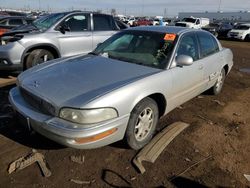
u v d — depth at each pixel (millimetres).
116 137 2988
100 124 2768
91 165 3047
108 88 2963
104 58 3967
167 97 3625
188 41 4234
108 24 7566
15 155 3162
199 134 3908
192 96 4473
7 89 5445
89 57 4082
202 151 3463
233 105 5242
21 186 2686
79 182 2775
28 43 6078
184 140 3699
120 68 3537
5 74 6660
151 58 3814
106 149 3357
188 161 3225
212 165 3180
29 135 3586
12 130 3717
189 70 4027
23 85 3248
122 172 2963
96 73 3352
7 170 2902
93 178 2844
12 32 6238
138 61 3805
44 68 3680
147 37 4164
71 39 6727
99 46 4551
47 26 6605
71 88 2988
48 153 3227
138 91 3102
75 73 3363
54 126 2732
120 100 2904
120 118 2932
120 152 3314
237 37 23156
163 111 3746
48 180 2781
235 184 2885
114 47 4289
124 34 4453
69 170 2943
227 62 5586
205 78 4676
